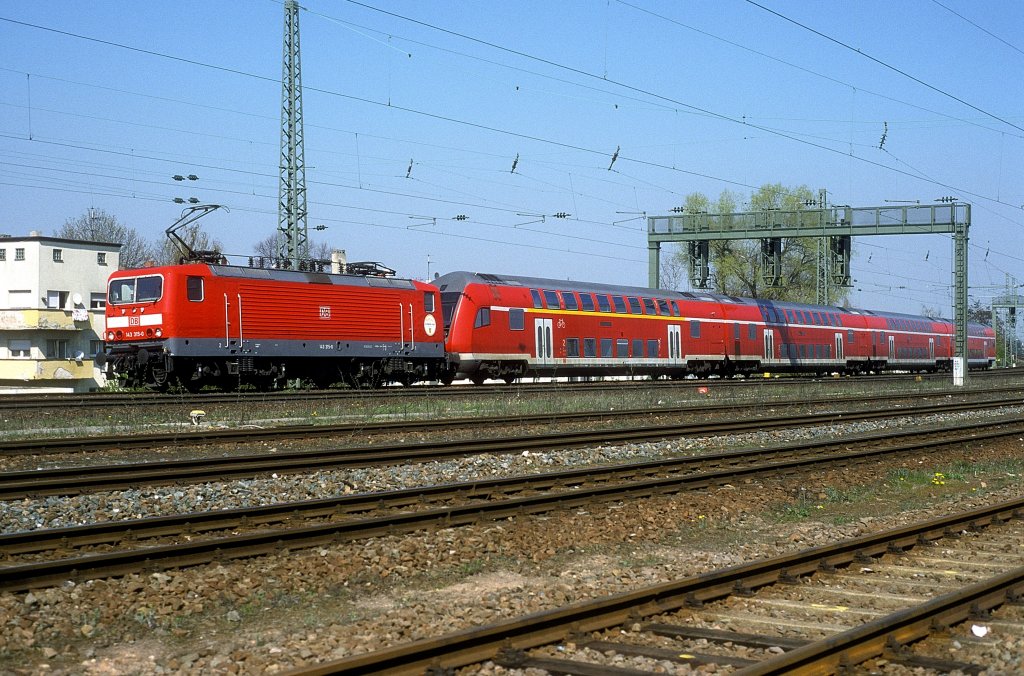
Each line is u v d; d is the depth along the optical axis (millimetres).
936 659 6871
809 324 55781
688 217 49969
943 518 11914
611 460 19312
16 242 57531
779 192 70500
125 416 23141
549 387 35594
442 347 36906
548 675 6664
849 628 7727
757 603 8523
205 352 29688
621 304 44438
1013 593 8406
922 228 46531
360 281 34250
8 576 8781
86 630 8023
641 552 11547
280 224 37125
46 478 14477
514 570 10492
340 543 10984
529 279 41406
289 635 7980
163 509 13133
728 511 13875
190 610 8680
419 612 8539
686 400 34062
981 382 52469
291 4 37375
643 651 7133
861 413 28578
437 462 17641
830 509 14836
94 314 59500
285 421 23375
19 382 55531
